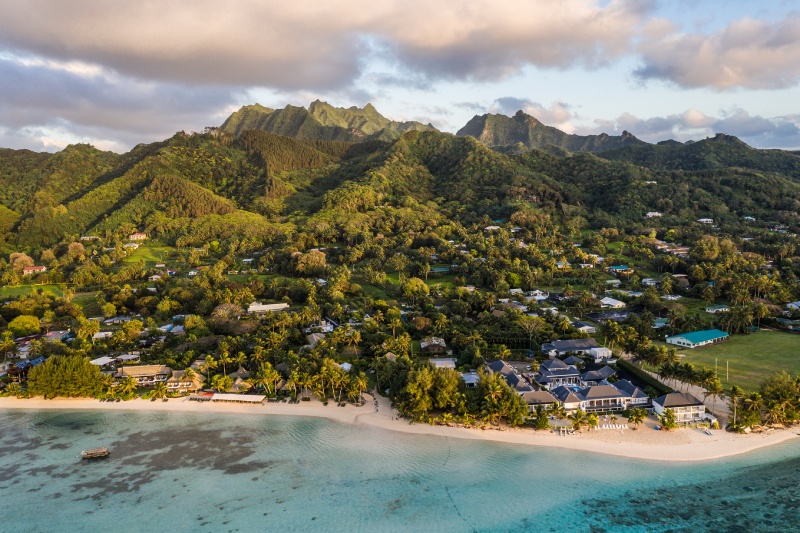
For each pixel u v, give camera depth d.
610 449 110.75
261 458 111.00
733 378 141.50
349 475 103.94
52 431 125.31
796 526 86.06
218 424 127.25
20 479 104.31
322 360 144.12
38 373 143.12
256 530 88.25
